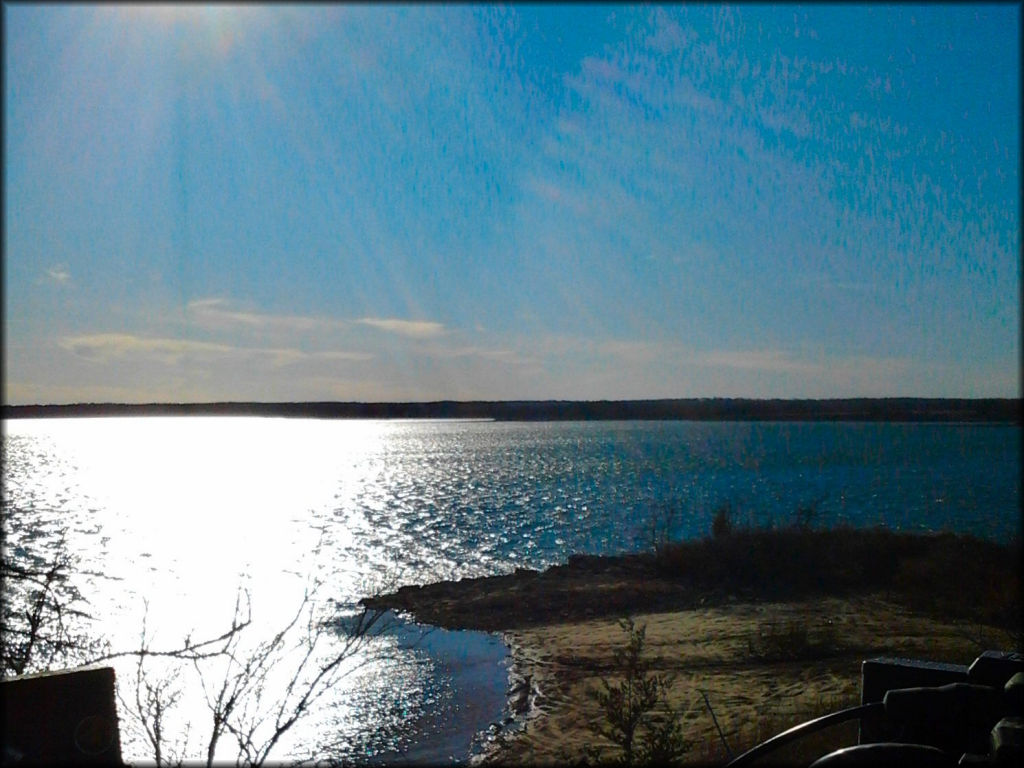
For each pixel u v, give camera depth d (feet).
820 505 126.72
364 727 28.04
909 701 14.17
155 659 31.55
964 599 49.19
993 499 135.23
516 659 38.75
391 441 504.43
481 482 190.19
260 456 346.54
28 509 130.00
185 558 73.05
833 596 53.16
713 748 23.73
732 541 63.62
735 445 378.32
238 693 20.56
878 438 433.48
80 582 53.42
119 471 250.57
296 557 76.43
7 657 18.78
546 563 76.38
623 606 52.39
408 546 87.45
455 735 27.81
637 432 602.44
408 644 41.01
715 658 37.58
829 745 22.40
